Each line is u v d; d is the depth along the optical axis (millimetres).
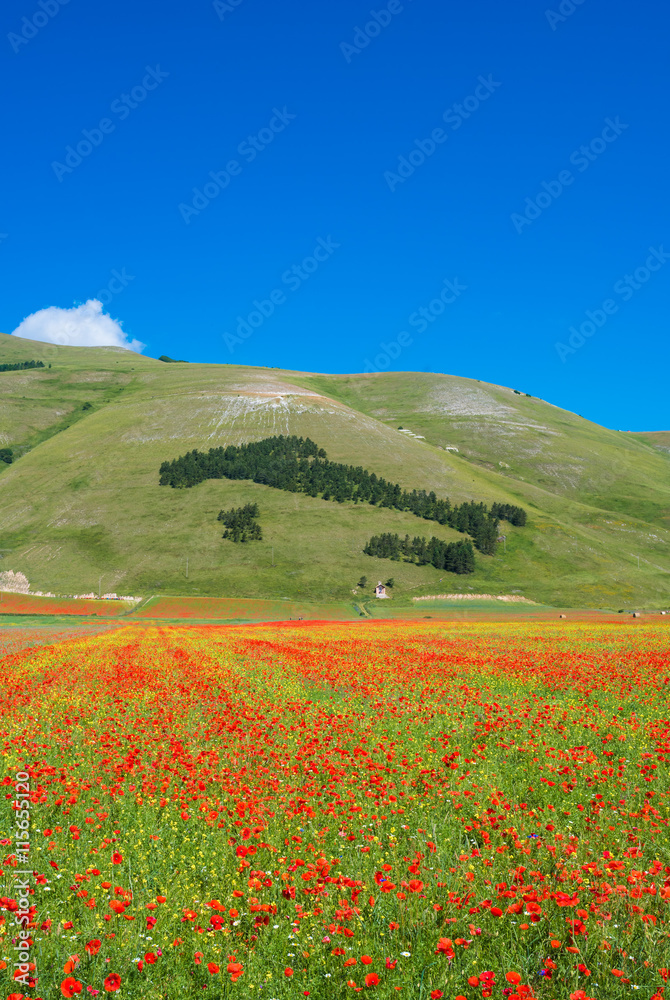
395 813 9117
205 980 5465
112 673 26453
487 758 12195
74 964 5297
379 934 5984
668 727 14547
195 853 7980
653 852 7734
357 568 143875
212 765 11523
